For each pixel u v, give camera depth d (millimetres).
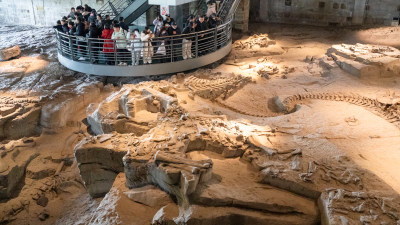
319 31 20484
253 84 13344
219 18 15219
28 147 10547
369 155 8445
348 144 8906
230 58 16078
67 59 13930
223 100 12273
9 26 22656
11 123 10703
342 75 13602
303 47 17750
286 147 8492
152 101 10719
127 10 16344
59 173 10195
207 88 12234
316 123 9977
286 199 6973
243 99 12391
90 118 10773
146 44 13367
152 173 7598
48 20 22438
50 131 11125
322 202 6750
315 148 8461
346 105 11234
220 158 8422
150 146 8172
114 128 9766
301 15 21906
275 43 17938
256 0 22500
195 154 8516
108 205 7410
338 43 18234
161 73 13359
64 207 9383
